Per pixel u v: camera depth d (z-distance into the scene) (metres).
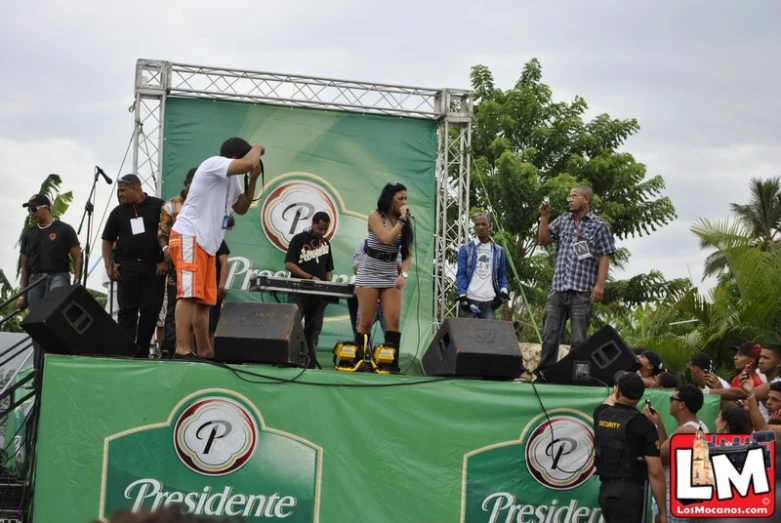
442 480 6.51
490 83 20.94
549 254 19.55
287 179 10.34
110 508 6.14
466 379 6.66
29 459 6.62
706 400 7.02
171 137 10.08
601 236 7.84
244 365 6.44
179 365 6.32
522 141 20.28
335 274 10.31
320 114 10.49
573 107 20.50
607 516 6.14
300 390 6.45
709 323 14.26
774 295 13.61
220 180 6.54
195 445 6.28
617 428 6.16
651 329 15.41
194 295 6.48
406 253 7.25
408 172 10.62
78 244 8.93
